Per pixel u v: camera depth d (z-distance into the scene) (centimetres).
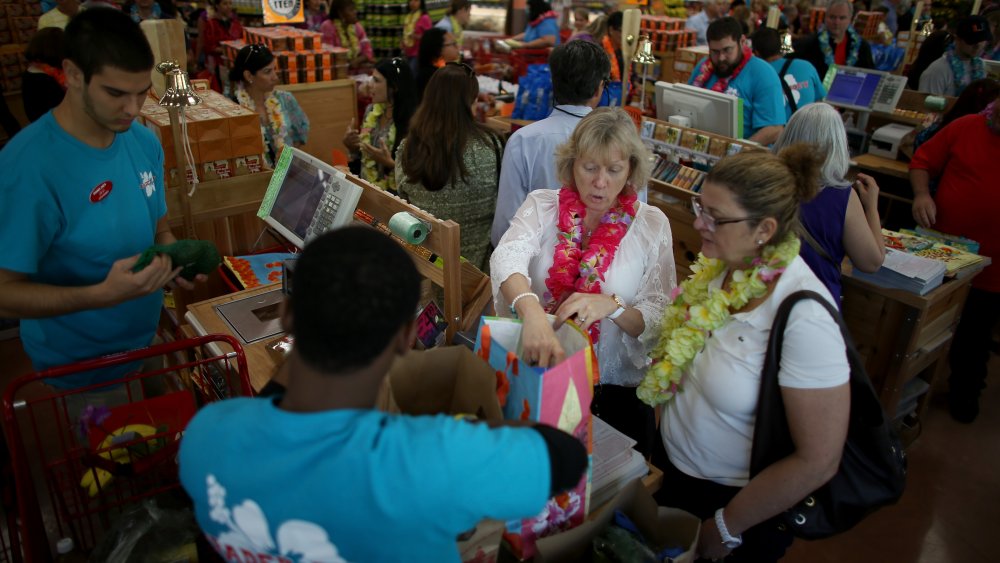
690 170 331
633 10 398
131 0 596
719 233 135
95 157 169
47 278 173
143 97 160
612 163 165
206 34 660
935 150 308
